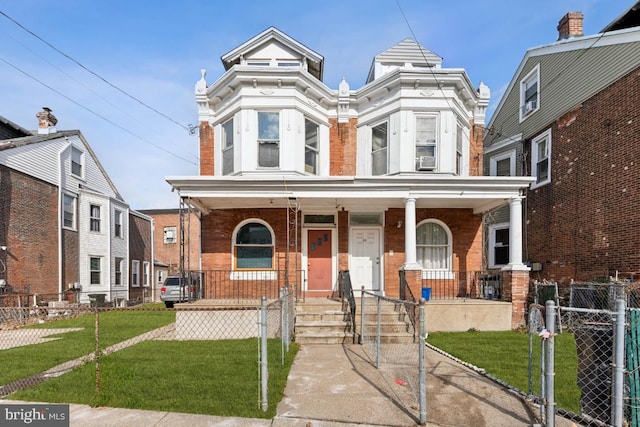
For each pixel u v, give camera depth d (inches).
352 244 473.4
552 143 534.0
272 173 438.0
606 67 437.7
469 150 500.7
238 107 443.5
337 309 377.1
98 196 792.9
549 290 427.5
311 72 527.8
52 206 670.5
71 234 724.7
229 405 181.2
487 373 235.0
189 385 208.1
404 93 448.5
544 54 554.6
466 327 382.0
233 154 453.1
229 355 278.5
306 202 440.5
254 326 357.1
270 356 275.7
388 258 466.3
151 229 1072.2
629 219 397.7
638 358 156.7
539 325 188.9
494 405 186.1
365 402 189.3
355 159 488.1
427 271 464.4
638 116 391.5
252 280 453.4
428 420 169.6
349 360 268.7
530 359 190.9
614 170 419.8
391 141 455.8
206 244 459.8
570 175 494.0
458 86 456.8
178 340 344.5
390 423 166.7
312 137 477.7
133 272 962.1
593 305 388.2
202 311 357.1
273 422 165.8
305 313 362.9
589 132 462.3
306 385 214.4
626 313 159.9
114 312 631.8
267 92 443.2
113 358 266.7
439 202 443.2
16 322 494.0
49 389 204.4
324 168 480.4
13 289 576.4
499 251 647.8
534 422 167.9
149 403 183.3
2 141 608.1
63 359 277.1
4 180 570.9
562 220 506.9
